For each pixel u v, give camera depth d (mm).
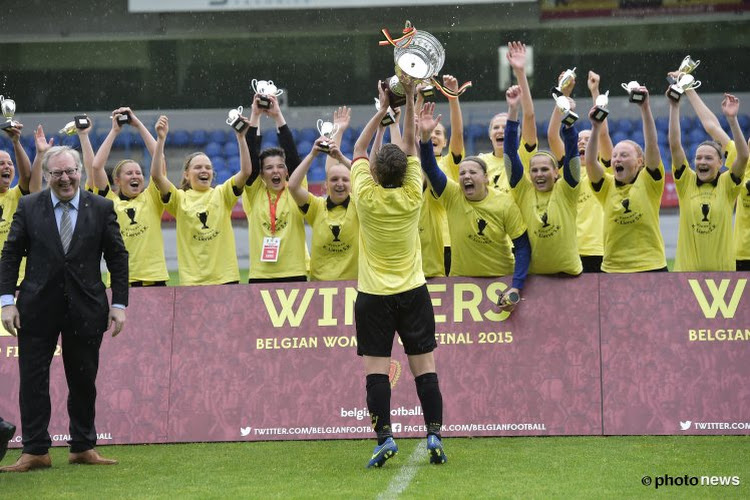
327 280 8047
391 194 6184
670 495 5469
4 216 8578
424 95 6789
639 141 24531
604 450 6805
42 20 25922
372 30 25906
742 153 8031
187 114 26094
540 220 7539
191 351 7836
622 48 25641
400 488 5656
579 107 25703
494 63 25797
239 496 5555
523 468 6211
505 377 7605
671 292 7656
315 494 5562
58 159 6441
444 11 25719
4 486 5930
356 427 7594
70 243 6461
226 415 7676
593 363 7574
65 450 7367
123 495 5637
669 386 7492
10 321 6383
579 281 7730
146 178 24500
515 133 7461
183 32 25969
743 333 7539
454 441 7316
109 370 7801
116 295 6609
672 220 20344
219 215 8398
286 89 26109
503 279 7781
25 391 6480
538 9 25547
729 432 7383
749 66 25359
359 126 25953
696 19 25156
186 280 8367
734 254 8438
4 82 26016
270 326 7852
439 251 8078
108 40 26016
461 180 7551
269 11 25875
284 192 8344
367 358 6301
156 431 7660
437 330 7738
